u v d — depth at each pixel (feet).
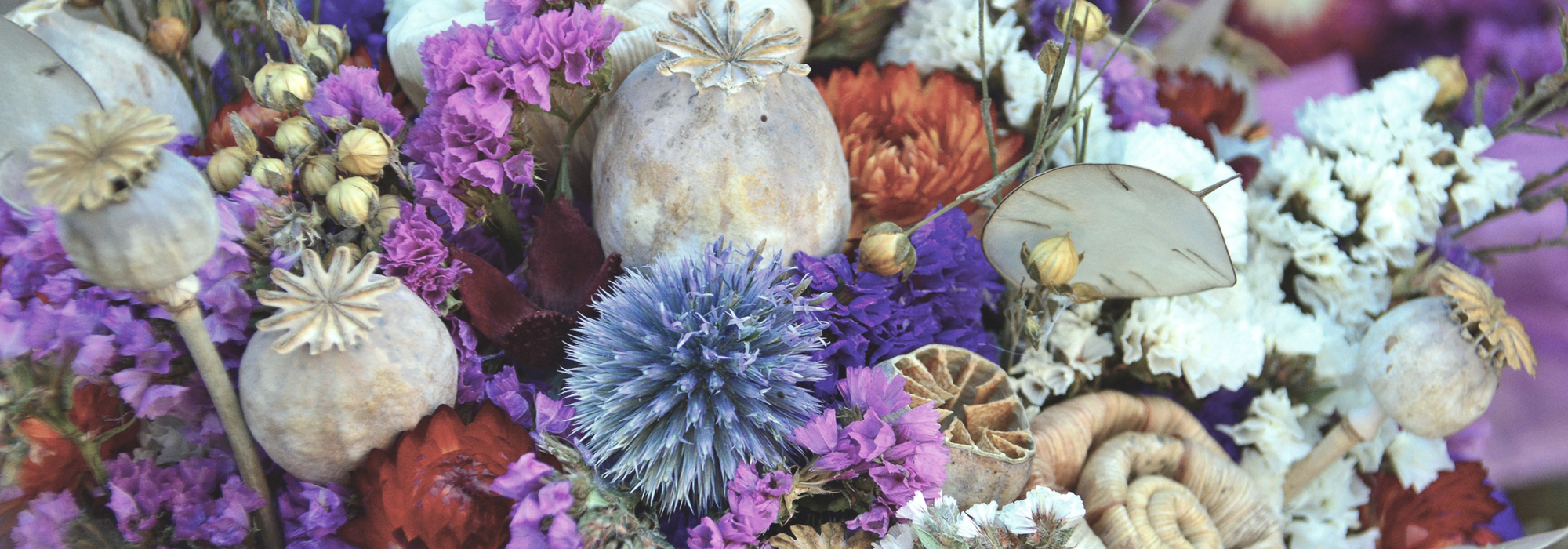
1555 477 1.19
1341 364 1.04
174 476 0.84
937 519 0.77
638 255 0.89
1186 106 1.16
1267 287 1.06
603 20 0.87
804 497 0.84
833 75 1.03
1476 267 1.11
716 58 0.86
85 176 0.64
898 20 1.09
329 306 0.76
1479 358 0.89
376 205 0.85
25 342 0.79
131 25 0.99
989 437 0.85
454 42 0.86
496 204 0.91
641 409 0.81
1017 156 1.05
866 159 0.99
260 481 0.81
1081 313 1.01
